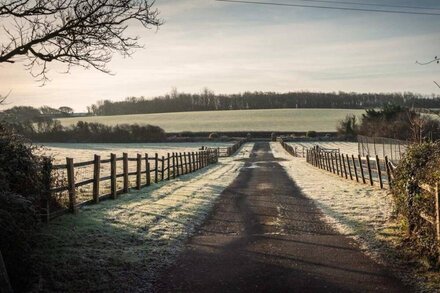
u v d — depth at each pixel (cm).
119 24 707
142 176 2478
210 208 1370
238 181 2352
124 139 9025
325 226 1081
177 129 11094
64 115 15238
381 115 7119
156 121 12950
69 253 785
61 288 640
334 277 690
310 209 1343
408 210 884
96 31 706
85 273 699
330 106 17012
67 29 683
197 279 689
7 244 650
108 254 801
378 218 1134
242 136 10400
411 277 681
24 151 858
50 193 1012
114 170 1470
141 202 1396
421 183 820
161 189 1809
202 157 3788
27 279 660
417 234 817
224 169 3466
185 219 1160
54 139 8981
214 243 920
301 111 14688
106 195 1440
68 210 1114
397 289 633
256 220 1177
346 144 8181
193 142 9169
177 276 704
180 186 1973
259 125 11731
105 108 16762
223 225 1112
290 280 679
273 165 4019
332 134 9750
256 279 686
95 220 1061
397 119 6406
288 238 962
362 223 1084
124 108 16975
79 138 8994
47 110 13425
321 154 3519
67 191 1174
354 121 9300
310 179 2439
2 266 554
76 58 725
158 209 1278
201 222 1147
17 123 968
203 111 15938
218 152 5941
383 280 671
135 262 766
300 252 841
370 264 753
